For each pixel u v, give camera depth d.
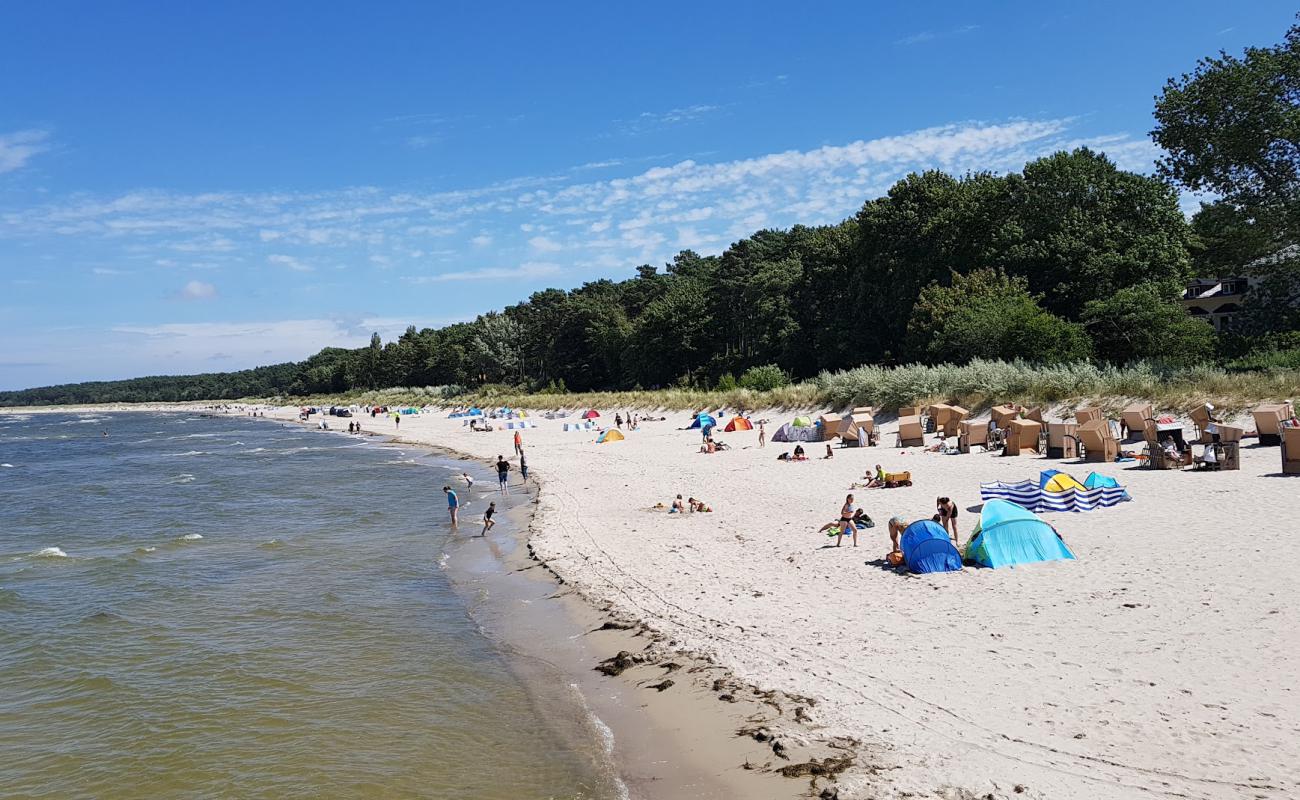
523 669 13.59
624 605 16.09
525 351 130.38
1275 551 14.42
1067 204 49.03
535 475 38.25
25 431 133.00
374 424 99.75
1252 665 10.17
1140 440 26.61
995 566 15.51
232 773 10.53
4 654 15.75
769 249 93.19
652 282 124.06
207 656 15.21
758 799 8.69
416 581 20.22
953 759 8.84
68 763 11.09
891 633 12.76
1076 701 9.78
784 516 22.53
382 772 10.31
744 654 12.70
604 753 10.30
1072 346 39.75
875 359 60.66
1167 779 7.98
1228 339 39.62
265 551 24.67
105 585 21.16
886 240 59.94
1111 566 14.70
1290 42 34.72
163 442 90.75
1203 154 36.78
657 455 41.16
